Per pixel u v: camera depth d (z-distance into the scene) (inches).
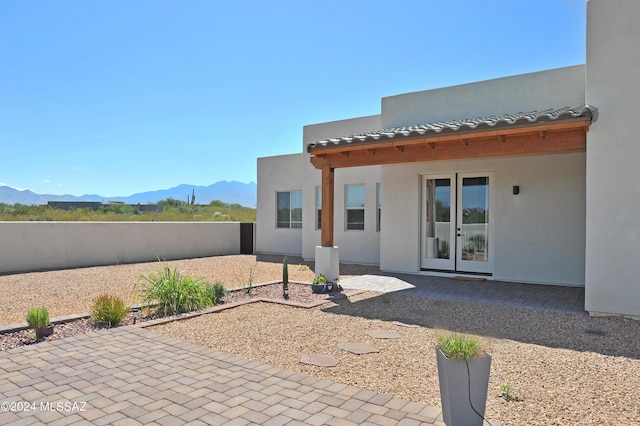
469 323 248.4
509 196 388.5
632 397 145.7
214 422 127.2
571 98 374.0
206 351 197.5
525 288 356.8
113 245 568.1
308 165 600.1
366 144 338.0
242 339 217.5
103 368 174.7
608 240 257.4
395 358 188.2
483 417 116.9
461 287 362.9
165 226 626.5
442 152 321.7
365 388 154.7
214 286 319.3
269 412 133.8
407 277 419.5
